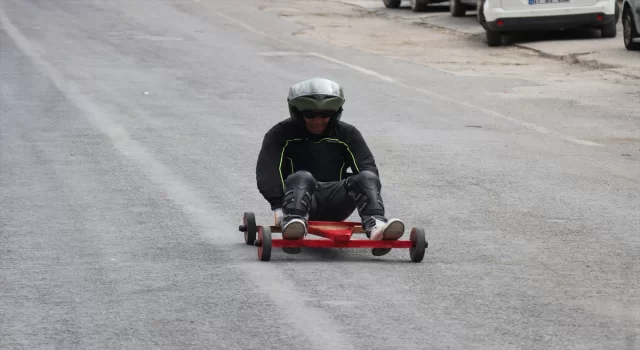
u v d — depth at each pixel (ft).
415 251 40.63
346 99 96.22
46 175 60.70
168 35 159.74
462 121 83.51
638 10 122.93
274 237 45.52
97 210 51.34
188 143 72.23
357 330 32.04
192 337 31.42
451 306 34.68
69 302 35.35
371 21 182.29
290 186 40.83
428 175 61.31
